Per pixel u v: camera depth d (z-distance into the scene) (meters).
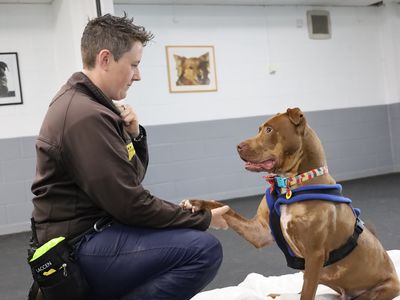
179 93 6.29
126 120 1.87
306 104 7.06
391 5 7.44
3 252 4.52
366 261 1.94
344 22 7.33
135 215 1.58
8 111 5.60
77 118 1.54
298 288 2.58
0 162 5.54
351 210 1.93
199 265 1.69
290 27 6.95
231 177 6.56
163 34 6.20
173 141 6.27
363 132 7.44
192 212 1.77
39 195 1.63
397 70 7.48
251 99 6.69
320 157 1.86
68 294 1.57
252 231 2.00
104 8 4.68
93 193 1.54
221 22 6.50
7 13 5.59
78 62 4.85
